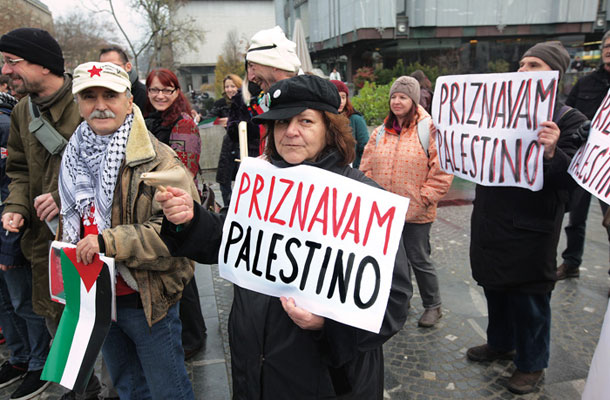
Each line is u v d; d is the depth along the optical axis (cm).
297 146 131
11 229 204
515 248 220
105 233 154
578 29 1911
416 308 337
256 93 265
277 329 133
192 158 261
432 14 1788
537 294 222
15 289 235
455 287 365
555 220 216
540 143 199
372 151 310
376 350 146
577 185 208
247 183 141
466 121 228
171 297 176
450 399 236
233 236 140
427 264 301
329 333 123
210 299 356
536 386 242
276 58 227
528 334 230
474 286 366
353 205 124
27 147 205
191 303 272
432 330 304
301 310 122
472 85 223
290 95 127
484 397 237
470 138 227
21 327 259
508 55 1953
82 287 161
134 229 157
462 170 234
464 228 507
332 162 134
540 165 200
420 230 295
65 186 173
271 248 133
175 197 134
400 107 286
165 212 135
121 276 168
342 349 123
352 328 123
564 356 268
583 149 196
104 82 156
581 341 283
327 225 126
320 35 2373
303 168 131
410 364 267
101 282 156
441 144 246
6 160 219
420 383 249
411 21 1803
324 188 128
